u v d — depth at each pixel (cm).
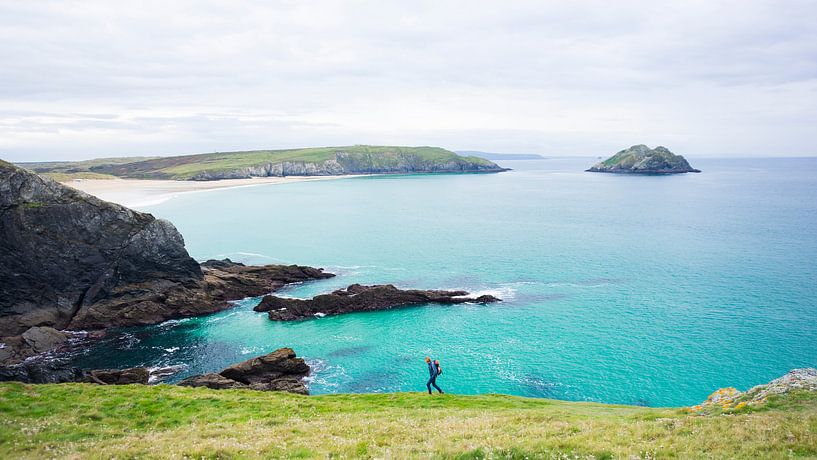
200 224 16725
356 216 18775
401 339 6900
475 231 15275
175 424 2672
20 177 7475
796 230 14125
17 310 7288
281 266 9919
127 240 8069
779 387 2520
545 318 7544
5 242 7244
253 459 1812
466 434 2112
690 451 1712
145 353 6606
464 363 6062
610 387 5350
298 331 7306
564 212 19462
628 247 12450
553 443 1809
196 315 8050
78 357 6475
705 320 7231
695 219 16700
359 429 2330
